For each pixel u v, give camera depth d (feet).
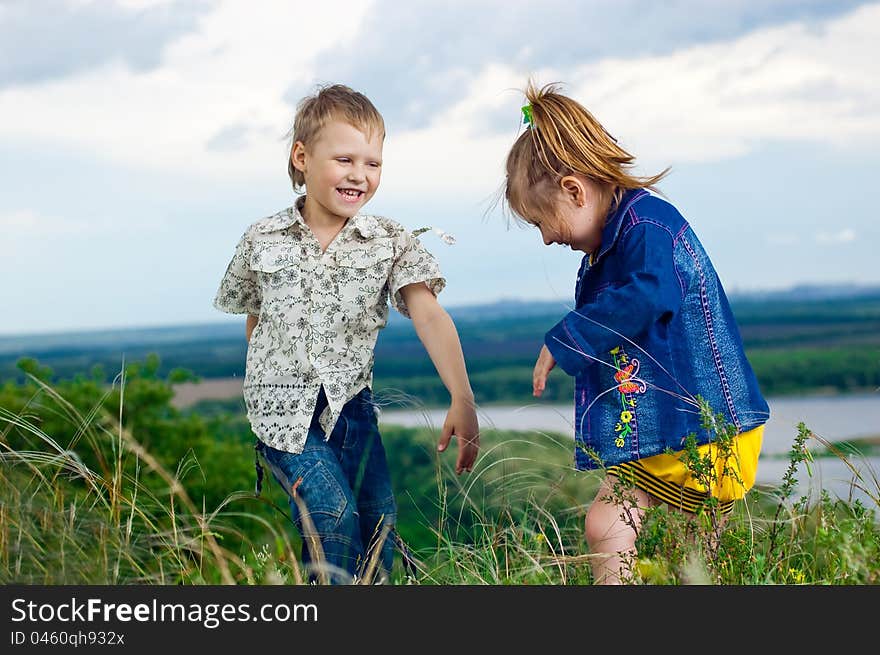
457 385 11.57
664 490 10.31
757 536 10.21
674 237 10.50
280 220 12.01
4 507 9.90
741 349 10.80
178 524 10.57
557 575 10.49
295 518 11.01
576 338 10.11
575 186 10.88
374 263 11.65
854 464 10.48
